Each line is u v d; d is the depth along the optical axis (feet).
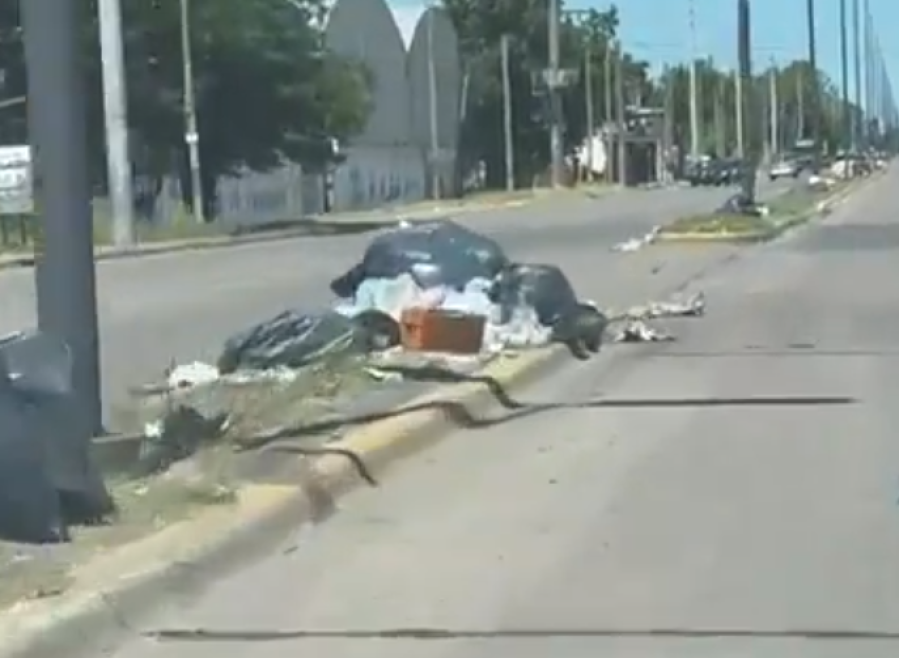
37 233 58.95
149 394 82.48
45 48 58.13
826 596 43.42
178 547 47.14
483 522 53.62
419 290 101.76
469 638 40.29
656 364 96.89
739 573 45.96
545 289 102.68
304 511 54.39
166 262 218.79
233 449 62.64
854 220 296.30
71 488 49.26
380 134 533.55
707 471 61.62
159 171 341.82
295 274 186.29
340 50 516.73
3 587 42.27
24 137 299.17
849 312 126.31
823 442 67.62
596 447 67.77
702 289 150.20
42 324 58.80
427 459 66.08
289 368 86.89
